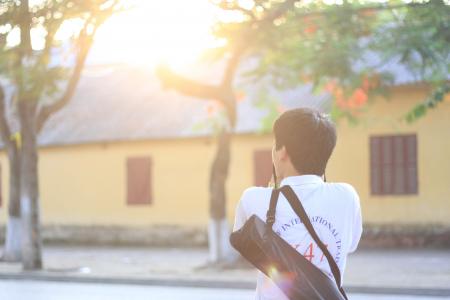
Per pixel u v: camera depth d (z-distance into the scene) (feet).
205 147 89.25
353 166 80.12
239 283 53.88
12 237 71.46
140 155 93.35
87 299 47.34
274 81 65.05
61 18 28.55
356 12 52.80
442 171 76.64
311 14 53.01
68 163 98.58
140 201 93.25
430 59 52.75
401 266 62.85
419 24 51.60
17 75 52.70
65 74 55.93
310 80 62.28
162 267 66.08
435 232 76.89
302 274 10.26
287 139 10.94
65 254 82.58
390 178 78.79
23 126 62.54
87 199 97.09
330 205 10.73
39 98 59.26
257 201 10.82
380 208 79.15
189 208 90.17
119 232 94.58
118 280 57.82
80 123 98.73
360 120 74.28
